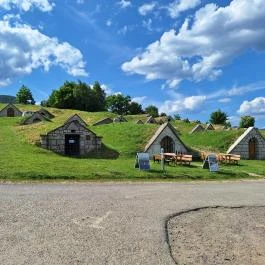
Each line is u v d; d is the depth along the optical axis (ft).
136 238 41.68
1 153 120.98
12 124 233.35
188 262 37.01
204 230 47.85
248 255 40.50
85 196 62.23
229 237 45.93
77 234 41.57
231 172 113.29
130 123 197.06
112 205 56.29
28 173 83.35
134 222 47.73
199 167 122.62
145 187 77.56
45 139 146.51
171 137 158.20
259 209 60.85
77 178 85.61
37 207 52.06
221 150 178.29
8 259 33.73
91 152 151.33
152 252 37.91
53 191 65.67
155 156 134.82
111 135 180.14
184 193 71.92
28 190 65.46
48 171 87.92
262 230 49.60
